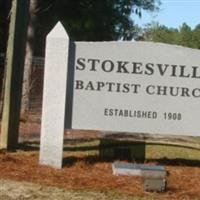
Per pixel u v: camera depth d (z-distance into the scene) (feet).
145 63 38.78
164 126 38.91
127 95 38.83
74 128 38.60
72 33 102.78
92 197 31.32
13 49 44.14
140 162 40.68
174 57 38.78
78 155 41.73
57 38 37.76
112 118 38.83
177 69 38.78
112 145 43.37
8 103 43.80
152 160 41.50
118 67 38.75
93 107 38.75
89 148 44.68
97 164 39.01
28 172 35.94
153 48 38.78
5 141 43.55
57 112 37.78
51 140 37.81
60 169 37.29
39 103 63.62
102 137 52.70
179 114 38.96
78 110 38.68
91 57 38.63
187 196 32.42
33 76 65.51
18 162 38.32
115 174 36.22
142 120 38.91
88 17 102.27
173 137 57.31
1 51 98.07
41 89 64.49
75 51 38.55
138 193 32.45
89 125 38.75
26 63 66.18
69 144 46.96
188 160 42.24
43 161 37.96
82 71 38.68
